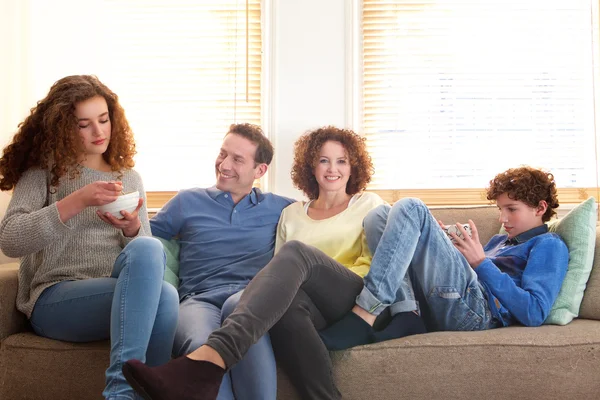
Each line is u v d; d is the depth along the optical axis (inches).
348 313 73.8
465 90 119.0
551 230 87.8
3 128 104.8
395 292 73.7
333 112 113.9
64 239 75.4
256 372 67.1
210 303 81.7
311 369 68.9
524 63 118.7
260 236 90.7
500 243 90.6
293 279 68.0
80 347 72.8
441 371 71.2
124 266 66.2
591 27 118.5
